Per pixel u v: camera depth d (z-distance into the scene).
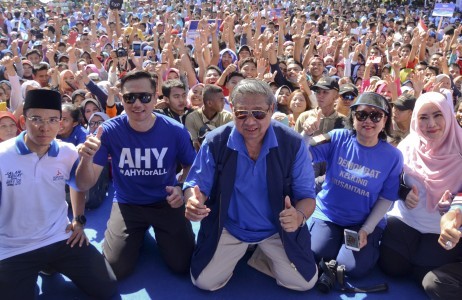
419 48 9.45
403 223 3.11
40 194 2.59
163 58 7.82
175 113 4.74
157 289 2.96
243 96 2.47
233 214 2.89
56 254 2.68
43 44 10.75
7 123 3.64
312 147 3.15
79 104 5.46
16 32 13.79
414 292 2.96
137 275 3.11
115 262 2.96
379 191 3.04
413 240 3.03
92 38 11.88
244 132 2.54
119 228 3.11
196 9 20.64
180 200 2.89
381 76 8.48
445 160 2.88
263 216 2.85
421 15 18.58
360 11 20.05
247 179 2.75
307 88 5.17
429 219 2.97
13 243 2.61
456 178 2.87
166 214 3.13
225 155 2.70
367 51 10.55
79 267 2.71
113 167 3.19
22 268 2.58
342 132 3.15
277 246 2.90
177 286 3.00
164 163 3.16
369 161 2.99
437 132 2.86
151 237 3.64
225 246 2.89
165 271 3.17
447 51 10.76
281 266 2.89
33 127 2.44
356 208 3.11
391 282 3.07
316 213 3.36
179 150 3.21
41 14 20.14
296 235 2.77
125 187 3.21
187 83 6.90
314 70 7.00
